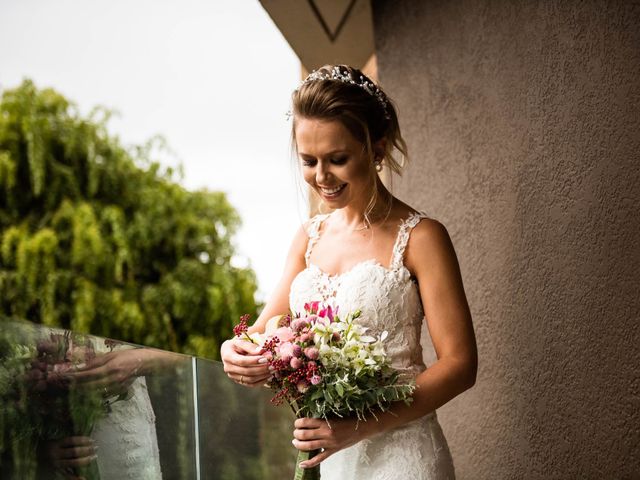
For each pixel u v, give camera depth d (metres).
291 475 2.58
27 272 6.52
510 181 2.54
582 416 2.14
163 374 2.01
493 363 2.68
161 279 7.32
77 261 6.69
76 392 1.74
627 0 1.92
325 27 4.09
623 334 1.95
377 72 3.71
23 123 6.87
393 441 1.96
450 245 2.09
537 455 2.40
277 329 1.86
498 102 2.62
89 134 7.31
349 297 2.02
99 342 1.81
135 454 1.88
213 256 7.68
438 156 3.12
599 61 2.04
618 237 1.96
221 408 2.24
